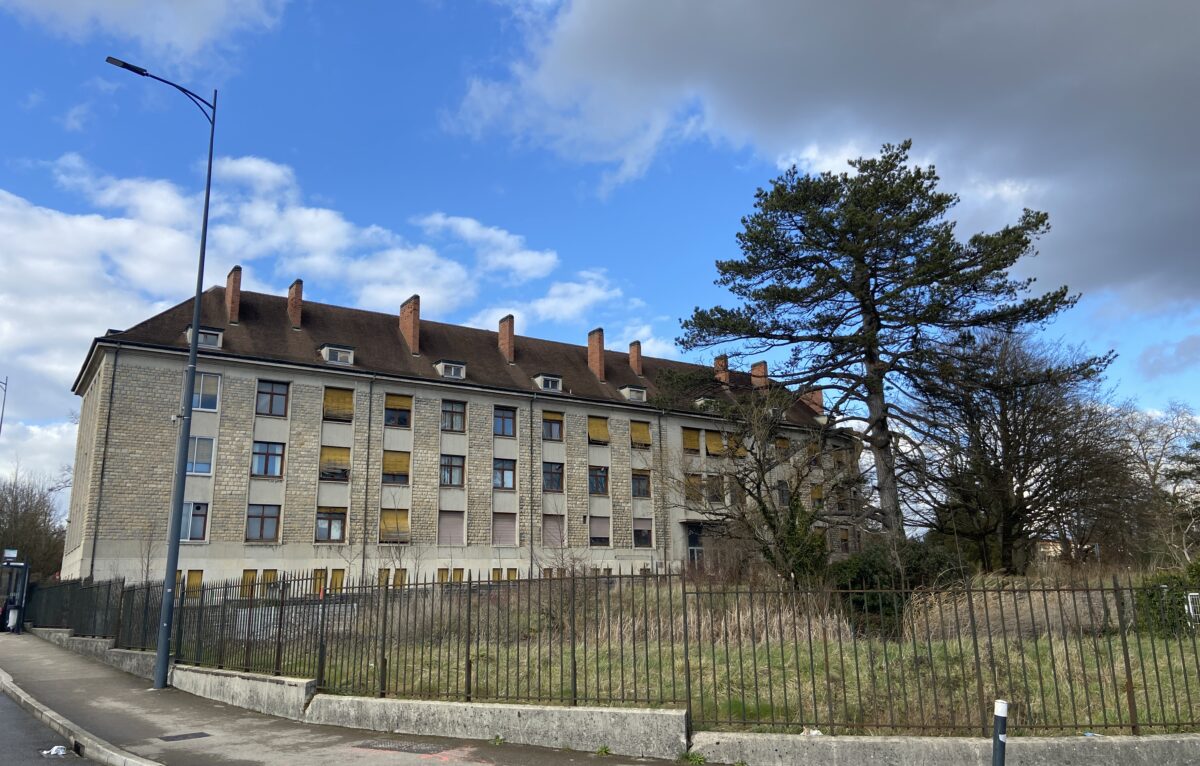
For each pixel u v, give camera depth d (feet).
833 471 73.92
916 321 76.43
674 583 55.98
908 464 82.94
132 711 37.04
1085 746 23.11
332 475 118.42
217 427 111.55
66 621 78.64
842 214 78.23
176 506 47.34
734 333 82.48
